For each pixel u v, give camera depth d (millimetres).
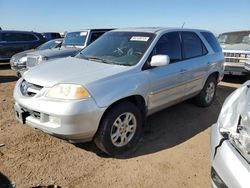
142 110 4160
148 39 4406
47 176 3248
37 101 3412
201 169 3514
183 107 5965
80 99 3254
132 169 3461
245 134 2291
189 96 5250
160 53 4391
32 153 3770
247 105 2469
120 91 3572
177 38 4898
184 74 4809
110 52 4453
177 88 4719
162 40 4512
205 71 5508
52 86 3395
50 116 3305
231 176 2129
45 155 3730
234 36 10883
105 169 3441
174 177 3320
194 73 5121
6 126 4664
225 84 8930
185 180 3268
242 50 8789
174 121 5172
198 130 4781
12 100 6355
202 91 5719
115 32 5035
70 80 3414
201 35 5676
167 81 4395
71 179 3209
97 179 3229
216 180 2344
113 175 3318
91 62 4180
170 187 3127
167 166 3557
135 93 3777
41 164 3502
